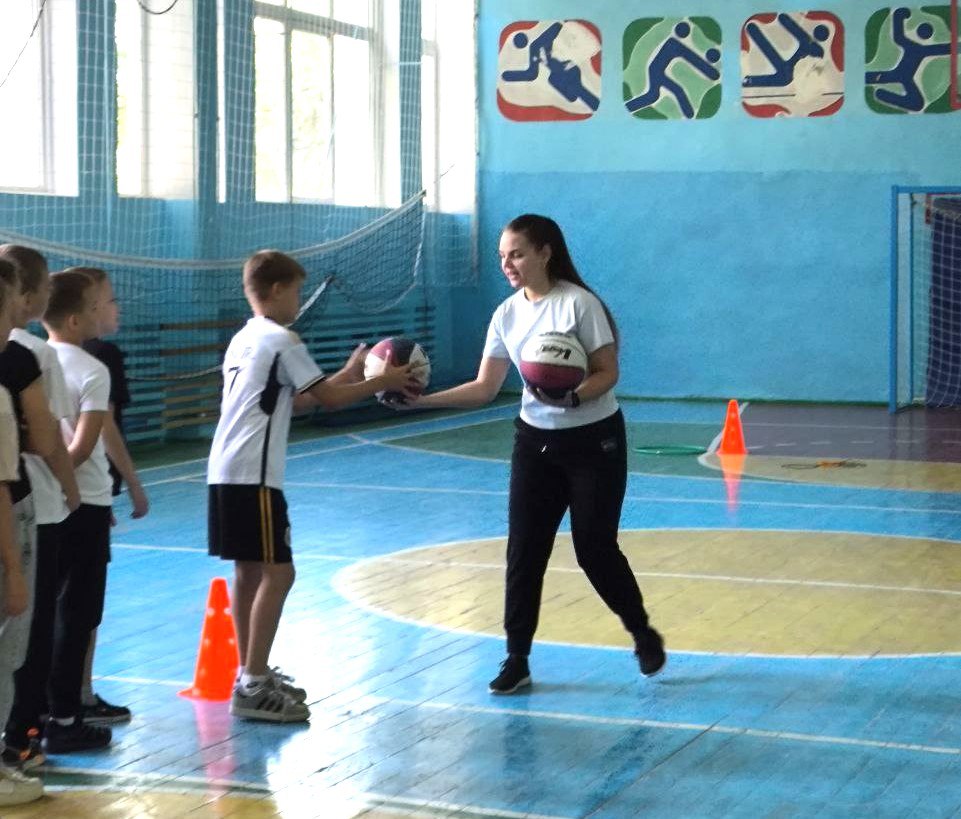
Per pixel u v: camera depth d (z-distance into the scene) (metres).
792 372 17.69
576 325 5.28
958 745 4.75
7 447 3.94
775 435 14.26
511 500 5.43
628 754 4.66
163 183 13.58
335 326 16.23
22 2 11.81
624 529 8.98
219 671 5.40
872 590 7.20
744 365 17.86
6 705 4.14
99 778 4.42
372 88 17.27
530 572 5.41
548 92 18.36
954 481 11.09
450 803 4.20
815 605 6.87
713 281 17.89
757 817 4.08
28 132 11.98
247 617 5.15
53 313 4.73
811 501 10.13
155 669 5.75
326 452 13.02
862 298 17.34
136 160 13.31
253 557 4.96
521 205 18.61
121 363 5.11
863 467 11.91
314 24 15.89
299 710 5.03
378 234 16.95
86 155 12.34
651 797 4.25
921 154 17.03
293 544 8.48
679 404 17.56
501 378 5.57
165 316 13.31
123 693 5.40
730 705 5.22
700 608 6.80
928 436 14.11
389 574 7.59
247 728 4.95
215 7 13.78
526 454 5.38
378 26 17.28
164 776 4.44
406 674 5.66
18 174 11.87
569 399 5.17
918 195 16.98
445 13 18.69
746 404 17.55
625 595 5.48
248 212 14.52
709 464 12.13
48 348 4.35
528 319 5.37
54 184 12.22
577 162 18.33
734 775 4.45
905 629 6.39
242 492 4.95
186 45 13.49
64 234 12.13
